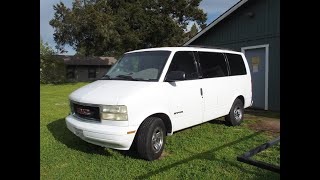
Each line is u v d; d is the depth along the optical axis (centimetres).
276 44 991
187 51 613
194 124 602
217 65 691
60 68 3572
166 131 550
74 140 634
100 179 439
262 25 1038
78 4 2781
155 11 2828
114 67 628
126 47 2786
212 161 501
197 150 561
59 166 491
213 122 796
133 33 2677
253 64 1089
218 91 667
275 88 1006
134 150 534
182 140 625
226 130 709
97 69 4122
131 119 473
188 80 588
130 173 457
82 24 2644
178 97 555
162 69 548
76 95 537
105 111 479
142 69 573
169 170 464
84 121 509
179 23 3034
